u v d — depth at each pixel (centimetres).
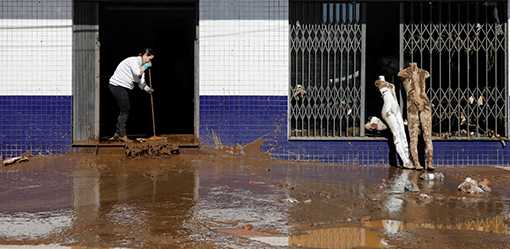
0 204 840
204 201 853
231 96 1165
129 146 1155
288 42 1168
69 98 1166
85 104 1191
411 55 1188
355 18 1185
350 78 1188
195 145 1172
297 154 1173
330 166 1143
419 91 1132
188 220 755
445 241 673
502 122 1184
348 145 1175
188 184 962
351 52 1189
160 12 1545
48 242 666
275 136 1170
